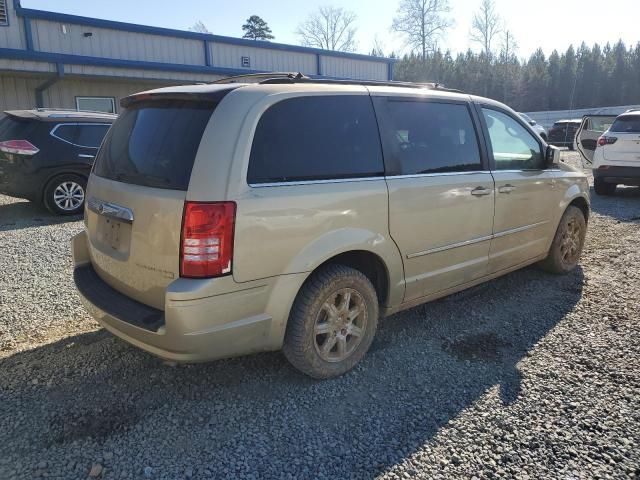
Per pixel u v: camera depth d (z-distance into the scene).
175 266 2.65
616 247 6.29
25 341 3.81
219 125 2.73
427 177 3.62
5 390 3.15
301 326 3.04
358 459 2.56
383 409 2.98
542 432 2.74
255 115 2.82
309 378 3.30
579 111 43.09
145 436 2.73
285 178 2.89
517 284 5.03
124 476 2.44
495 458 2.55
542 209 4.73
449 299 4.67
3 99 13.12
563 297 4.66
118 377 3.31
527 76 69.88
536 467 2.49
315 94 3.13
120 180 3.08
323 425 2.83
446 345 3.78
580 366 3.42
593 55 78.56
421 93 3.77
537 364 3.46
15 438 2.70
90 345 3.75
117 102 15.22
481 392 3.14
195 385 3.23
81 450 2.61
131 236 2.88
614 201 9.74
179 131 2.87
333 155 3.13
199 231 2.60
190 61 16.67
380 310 3.59
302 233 2.92
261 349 2.93
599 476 2.42
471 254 4.04
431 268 3.74
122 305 2.94
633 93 76.69
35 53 12.52
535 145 4.74
